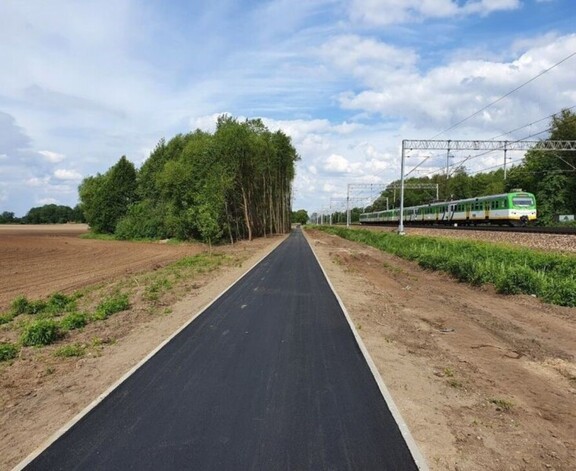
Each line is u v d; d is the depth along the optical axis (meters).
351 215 166.75
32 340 9.65
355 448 5.18
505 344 10.48
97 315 11.90
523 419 6.26
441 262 23.12
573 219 53.50
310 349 8.98
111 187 64.69
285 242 50.84
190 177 48.34
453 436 5.62
